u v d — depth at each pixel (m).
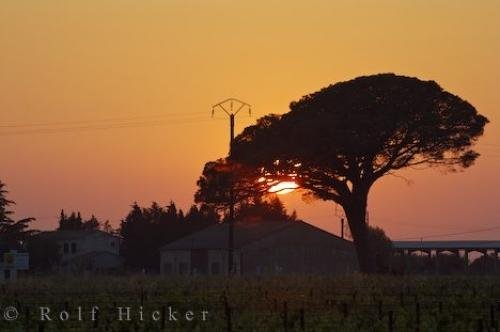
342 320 93.31
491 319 93.25
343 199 192.38
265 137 188.00
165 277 157.50
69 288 144.88
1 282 155.00
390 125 181.12
